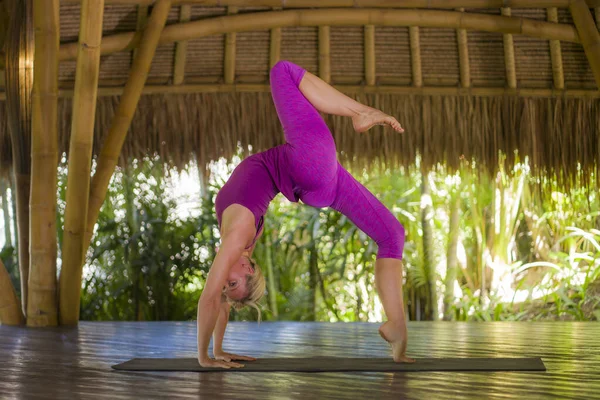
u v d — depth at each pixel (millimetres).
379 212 3305
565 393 2365
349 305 7418
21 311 5852
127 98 5969
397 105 6633
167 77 6609
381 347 4000
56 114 5547
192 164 6617
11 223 7574
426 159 6559
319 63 6672
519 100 6617
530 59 6605
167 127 6594
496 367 2996
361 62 6676
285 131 3213
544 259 8164
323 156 3107
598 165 6590
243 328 5410
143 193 7223
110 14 6422
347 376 2793
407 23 6363
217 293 3010
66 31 6492
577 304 7344
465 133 6586
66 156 6555
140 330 5242
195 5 6457
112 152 5930
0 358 3537
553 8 6445
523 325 5688
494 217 7855
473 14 6367
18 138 5863
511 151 6605
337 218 7207
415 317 7441
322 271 7340
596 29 6164
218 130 6598
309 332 5047
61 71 6566
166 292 7086
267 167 3143
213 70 6633
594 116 6617
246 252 3221
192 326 5621
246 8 6496
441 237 7953
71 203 5516
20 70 5777
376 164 6586
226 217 3049
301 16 6375
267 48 6656
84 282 7203
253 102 6629
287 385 2564
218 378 2754
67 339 4551
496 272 7805
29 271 5727
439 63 6641
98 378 2783
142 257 7023
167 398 2305
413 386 2529
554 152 6605
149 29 6035
